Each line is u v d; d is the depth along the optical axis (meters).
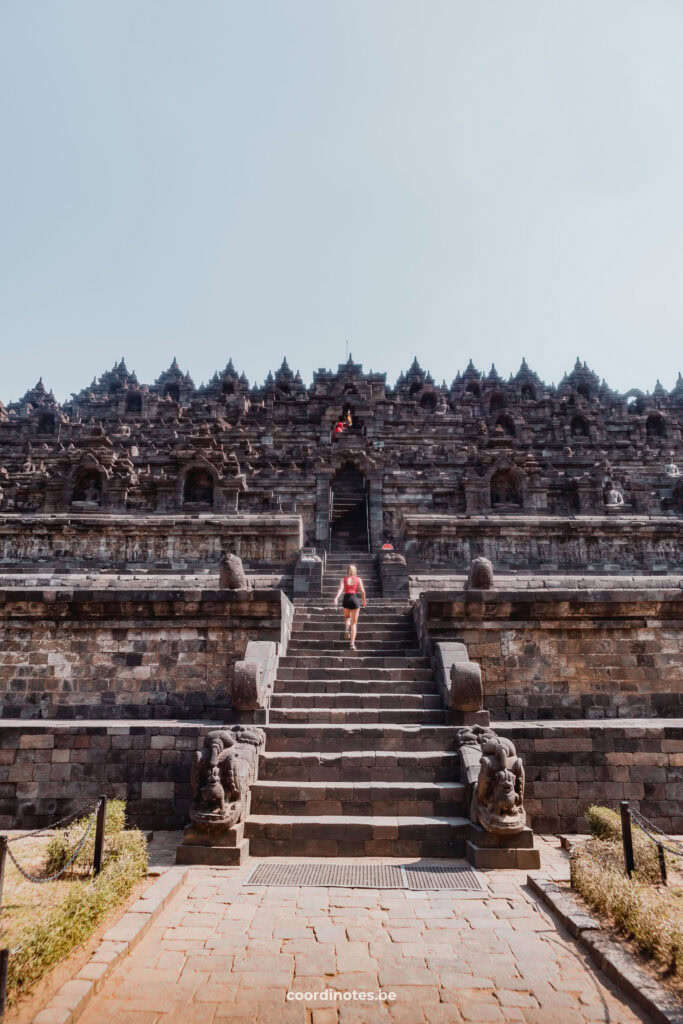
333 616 21.19
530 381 63.62
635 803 14.36
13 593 17.70
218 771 12.31
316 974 7.98
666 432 54.12
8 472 42.38
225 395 59.34
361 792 13.12
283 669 17.28
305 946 8.72
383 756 13.85
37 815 14.43
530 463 38.53
